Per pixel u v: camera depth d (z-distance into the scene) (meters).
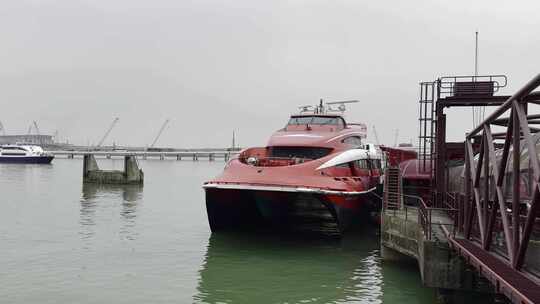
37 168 98.25
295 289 14.27
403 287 14.48
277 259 18.00
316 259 18.05
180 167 129.38
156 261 17.55
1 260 17.31
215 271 16.22
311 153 22.42
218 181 19.95
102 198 39.75
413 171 26.03
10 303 12.69
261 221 24.47
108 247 19.84
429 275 12.51
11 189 47.25
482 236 10.55
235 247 20.08
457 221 14.46
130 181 52.88
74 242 20.77
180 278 15.34
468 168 12.34
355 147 23.00
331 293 13.89
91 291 13.81
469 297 12.40
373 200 25.30
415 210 19.19
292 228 24.66
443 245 12.44
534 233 12.44
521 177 11.41
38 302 12.79
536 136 10.94
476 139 21.97
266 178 19.50
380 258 18.28
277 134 24.06
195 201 39.06
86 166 53.62
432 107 22.88
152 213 30.92
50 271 15.91
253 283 14.88
